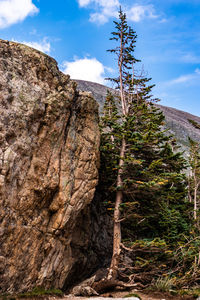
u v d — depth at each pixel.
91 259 16.11
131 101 17.34
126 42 18.17
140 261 13.38
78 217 14.01
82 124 12.99
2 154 8.96
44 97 10.95
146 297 11.16
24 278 9.43
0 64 9.91
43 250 10.31
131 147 14.59
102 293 11.87
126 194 15.12
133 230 15.58
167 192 15.23
